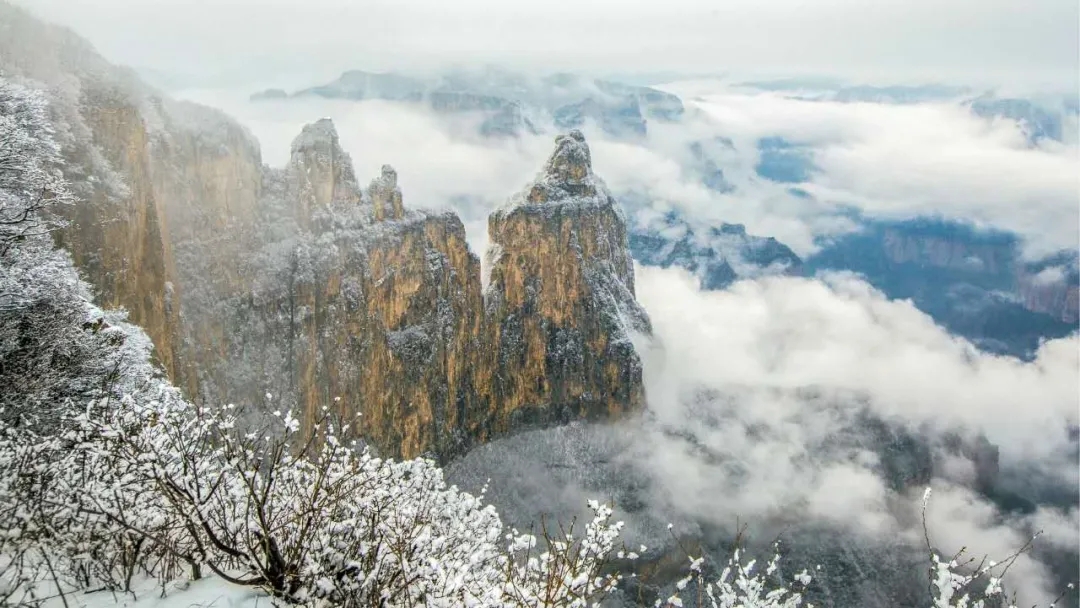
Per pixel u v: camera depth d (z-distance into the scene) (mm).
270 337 85062
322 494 13547
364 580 12102
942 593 12391
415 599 12211
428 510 14406
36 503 11898
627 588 73812
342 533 12789
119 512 11680
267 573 12094
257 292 84562
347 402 96000
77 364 23234
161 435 12617
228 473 13297
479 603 10867
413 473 14625
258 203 88750
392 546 12227
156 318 60438
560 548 12180
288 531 13078
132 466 12016
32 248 26297
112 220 53281
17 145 26391
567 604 11656
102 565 12000
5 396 20391
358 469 13664
